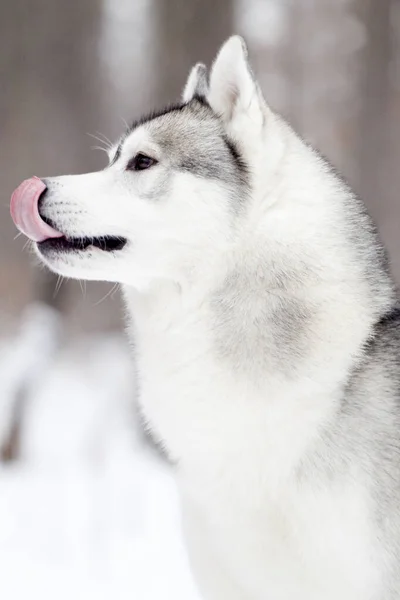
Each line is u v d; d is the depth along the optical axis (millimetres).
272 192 7488
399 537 6930
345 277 7355
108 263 7668
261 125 7609
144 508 14484
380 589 6941
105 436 18547
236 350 7191
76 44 41812
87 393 22859
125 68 41594
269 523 7211
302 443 7086
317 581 7148
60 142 41250
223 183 7531
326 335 7180
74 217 7621
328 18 39281
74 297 31422
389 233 35594
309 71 39562
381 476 6984
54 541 13016
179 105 8180
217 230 7441
